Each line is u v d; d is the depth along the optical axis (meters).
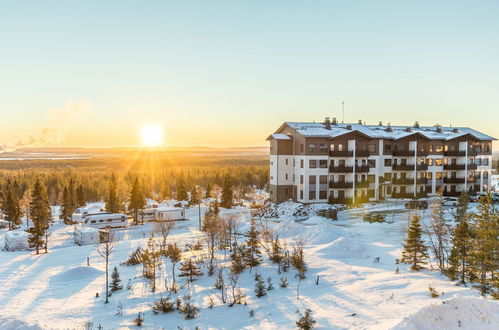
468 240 24.06
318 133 65.12
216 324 19.64
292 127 67.81
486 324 14.28
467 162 73.81
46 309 24.80
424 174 72.44
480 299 15.43
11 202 70.25
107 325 20.70
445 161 74.25
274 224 54.69
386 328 15.03
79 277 33.34
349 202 65.00
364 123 79.69
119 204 85.75
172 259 32.66
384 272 27.28
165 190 123.50
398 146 71.19
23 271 37.94
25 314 23.75
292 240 42.62
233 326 19.16
